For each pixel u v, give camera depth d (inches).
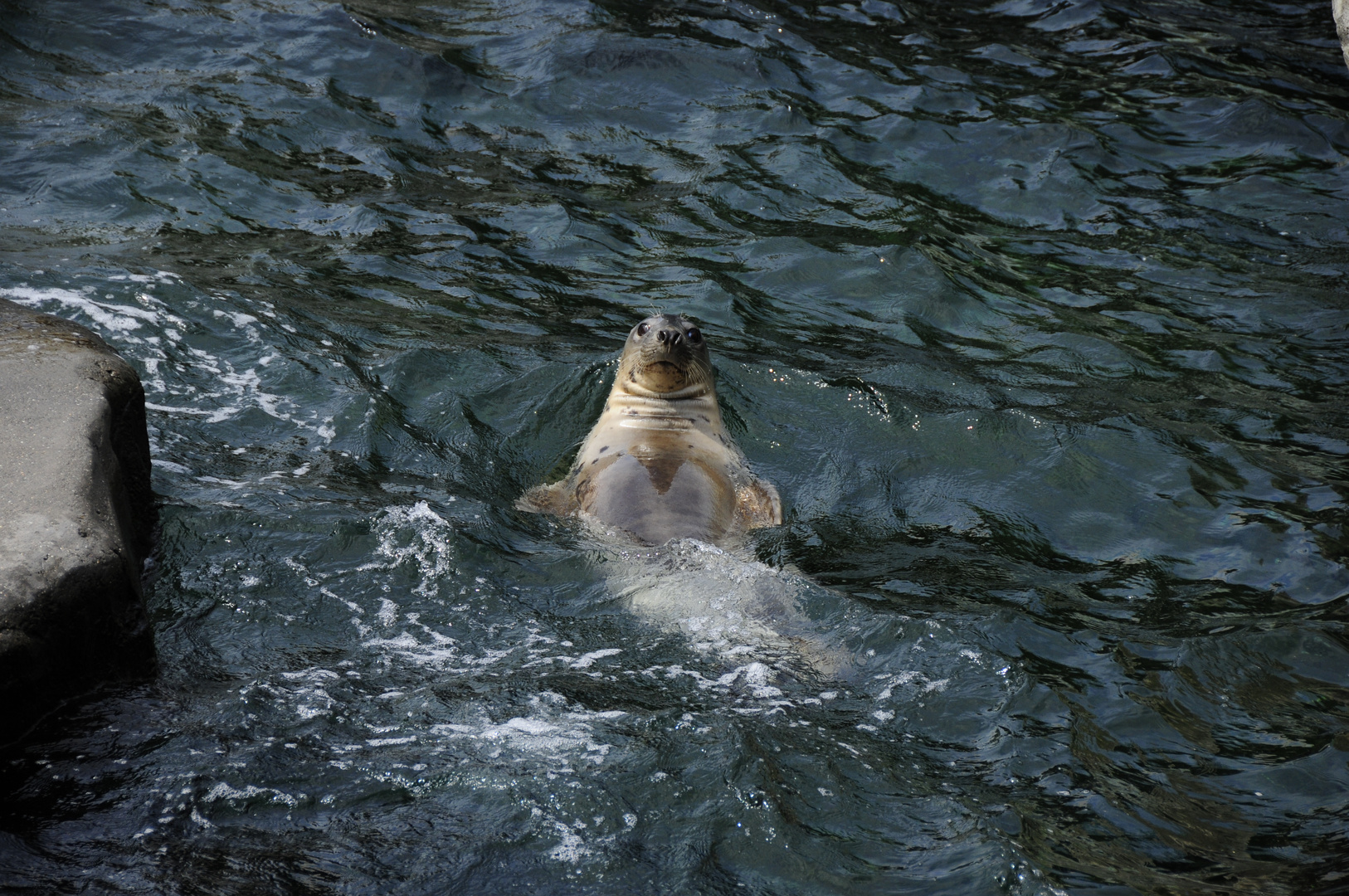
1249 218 779.4
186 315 582.6
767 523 474.3
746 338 632.4
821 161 830.5
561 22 1009.5
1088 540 474.3
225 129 808.9
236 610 379.6
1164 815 308.7
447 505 455.2
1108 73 970.1
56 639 323.3
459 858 278.5
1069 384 599.5
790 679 361.7
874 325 656.4
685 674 362.6
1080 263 727.7
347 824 288.8
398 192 769.6
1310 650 391.2
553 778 305.7
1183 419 561.9
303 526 421.7
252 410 515.2
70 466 359.6
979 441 537.3
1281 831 303.9
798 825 293.9
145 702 334.0
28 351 414.9
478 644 374.9
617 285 684.1
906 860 283.9
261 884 267.7
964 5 1107.3
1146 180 821.9
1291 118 887.7
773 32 1012.5
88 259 629.0
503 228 738.2
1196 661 381.7
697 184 802.2
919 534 475.2
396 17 998.4
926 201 791.7
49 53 871.7
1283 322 666.8
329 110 852.6
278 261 666.2
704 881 274.7
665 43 975.6
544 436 535.8
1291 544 461.1
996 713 348.8
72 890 263.4
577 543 439.2
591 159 831.7
